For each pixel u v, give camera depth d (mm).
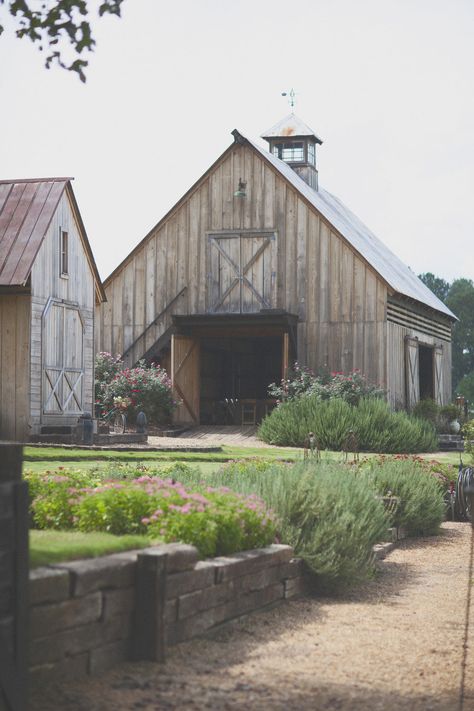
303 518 8344
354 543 8586
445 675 5684
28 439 21328
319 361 28656
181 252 30062
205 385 31781
